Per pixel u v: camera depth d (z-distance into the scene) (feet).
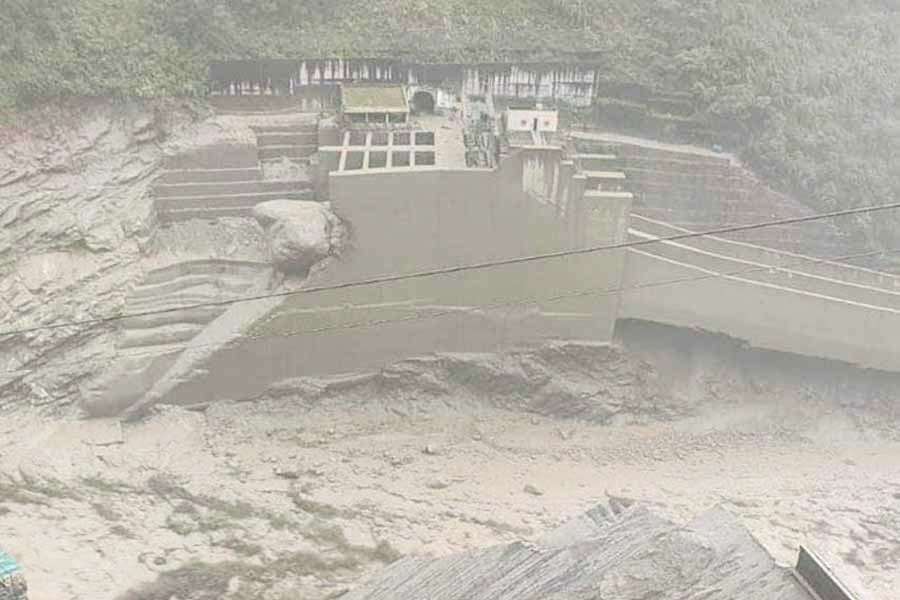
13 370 92.79
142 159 107.14
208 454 95.25
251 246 106.22
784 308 105.40
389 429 101.30
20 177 99.19
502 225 100.12
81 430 94.22
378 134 109.70
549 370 105.19
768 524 90.27
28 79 101.71
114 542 80.84
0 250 94.94
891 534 90.94
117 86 106.22
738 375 110.32
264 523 86.02
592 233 100.42
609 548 40.60
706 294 104.78
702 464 101.65
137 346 97.30
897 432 109.19
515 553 42.96
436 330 103.30
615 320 105.29
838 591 34.27
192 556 80.48
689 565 37.73
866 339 106.52
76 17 109.29
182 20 111.65
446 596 42.29
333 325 100.58
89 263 99.35
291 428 99.50
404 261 100.42
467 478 95.35
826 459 104.27
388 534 85.40
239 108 113.80
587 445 102.17
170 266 102.22
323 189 106.42
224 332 98.17
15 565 47.60
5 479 86.79
